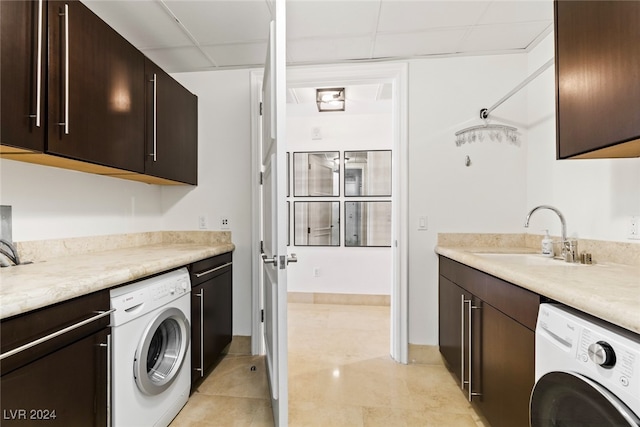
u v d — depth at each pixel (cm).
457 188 220
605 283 96
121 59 158
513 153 216
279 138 133
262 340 232
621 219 140
